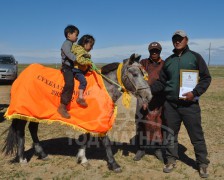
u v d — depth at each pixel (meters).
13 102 5.45
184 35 5.23
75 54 5.36
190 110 5.45
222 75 34.19
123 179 5.49
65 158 6.40
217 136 8.22
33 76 5.54
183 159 6.51
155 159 6.50
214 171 5.89
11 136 5.69
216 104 13.26
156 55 6.07
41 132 8.27
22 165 5.90
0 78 19.45
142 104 5.55
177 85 5.44
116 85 5.60
